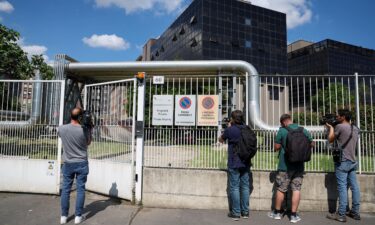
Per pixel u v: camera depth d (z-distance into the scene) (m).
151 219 4.91
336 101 5.71
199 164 5.61
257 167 5.55
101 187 6.25
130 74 14.88
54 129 6.31
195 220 4.89
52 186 6.18
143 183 5.63
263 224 4.73
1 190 6.30
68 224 4.62
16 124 6.39
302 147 4.67
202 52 48.44
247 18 53.22
